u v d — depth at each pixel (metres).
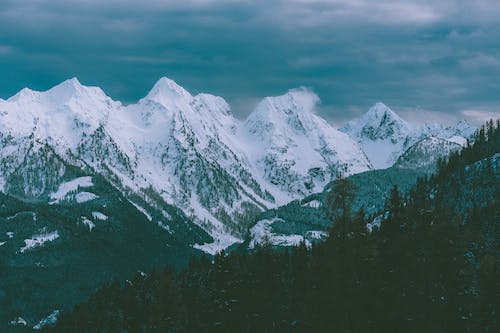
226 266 185.25
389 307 121.00
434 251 131.88
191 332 161.12
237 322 153.88
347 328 121.25
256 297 155.12
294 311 145.50
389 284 123.44
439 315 120.94
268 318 151.75
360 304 122.81
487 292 124.69
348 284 124.94
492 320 121.88
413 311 120.12
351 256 127.44
